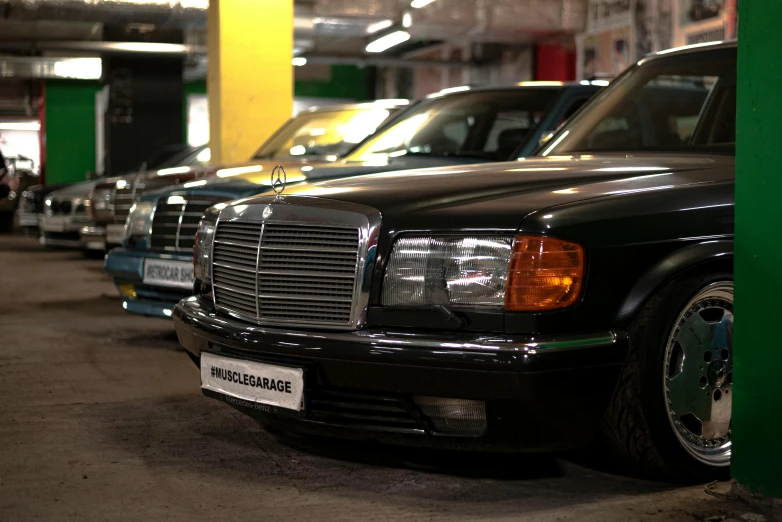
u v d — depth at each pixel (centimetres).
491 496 261
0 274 927
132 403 378
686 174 292
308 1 1638
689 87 378
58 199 1135
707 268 269
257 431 333
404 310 256
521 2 1753
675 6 1450
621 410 257
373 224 262
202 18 1530
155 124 2122
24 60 2114
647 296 254
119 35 2038
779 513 233
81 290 789
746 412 241
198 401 380
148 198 503
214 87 1020
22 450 310
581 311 246
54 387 407
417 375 248
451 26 1803
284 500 259
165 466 292
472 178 296
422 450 306
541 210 252
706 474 269
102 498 261
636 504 252
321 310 270
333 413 268
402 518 243
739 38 238
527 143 476
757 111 233
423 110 559
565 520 240
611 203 260
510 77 2170
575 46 1983
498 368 238
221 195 464
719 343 273
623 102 391
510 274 245
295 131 664
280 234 281
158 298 489
